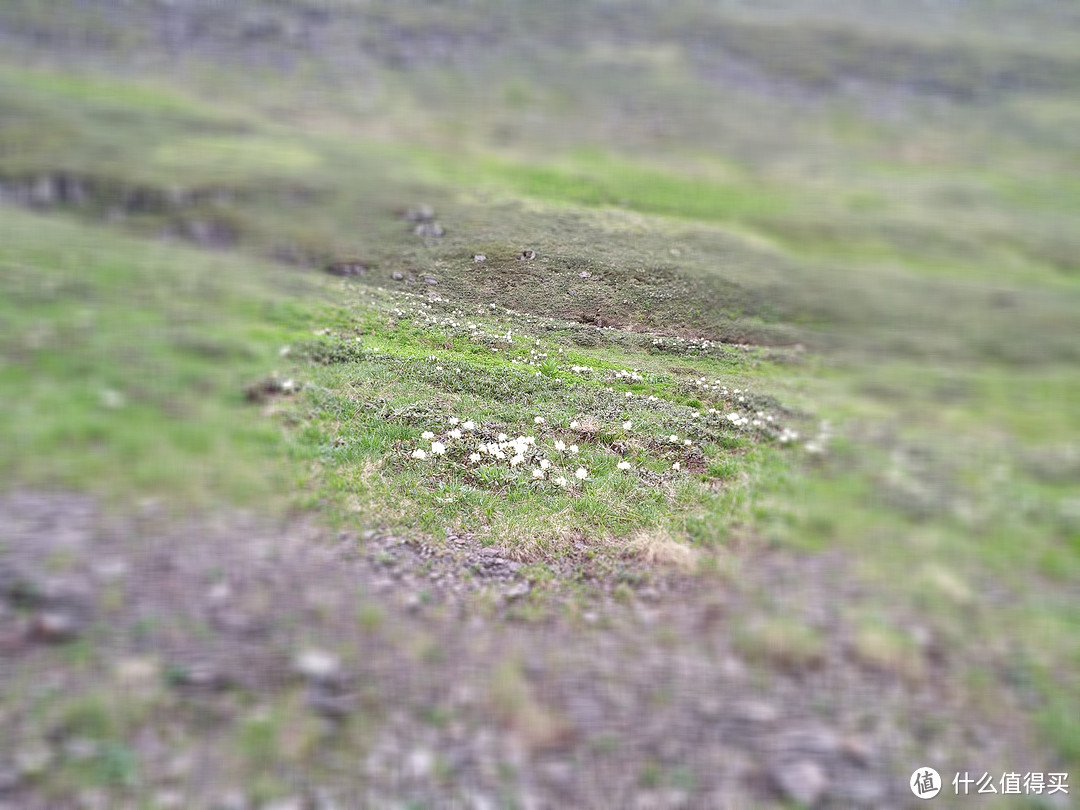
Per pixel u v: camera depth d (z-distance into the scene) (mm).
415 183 58500
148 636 7367
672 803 6363
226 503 10516
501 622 9070
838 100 134250
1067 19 199375
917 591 10430
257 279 29172
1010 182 96375
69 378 13789
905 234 68062
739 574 10641
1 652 6785
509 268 40781
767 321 38875
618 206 66562
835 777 6762
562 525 12133
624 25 157500
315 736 6551
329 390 16453
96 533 8977
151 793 5699
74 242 28453
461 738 6848
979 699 8117
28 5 96812
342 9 131375
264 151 61000
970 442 20609
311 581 9070
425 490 12648
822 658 8547
